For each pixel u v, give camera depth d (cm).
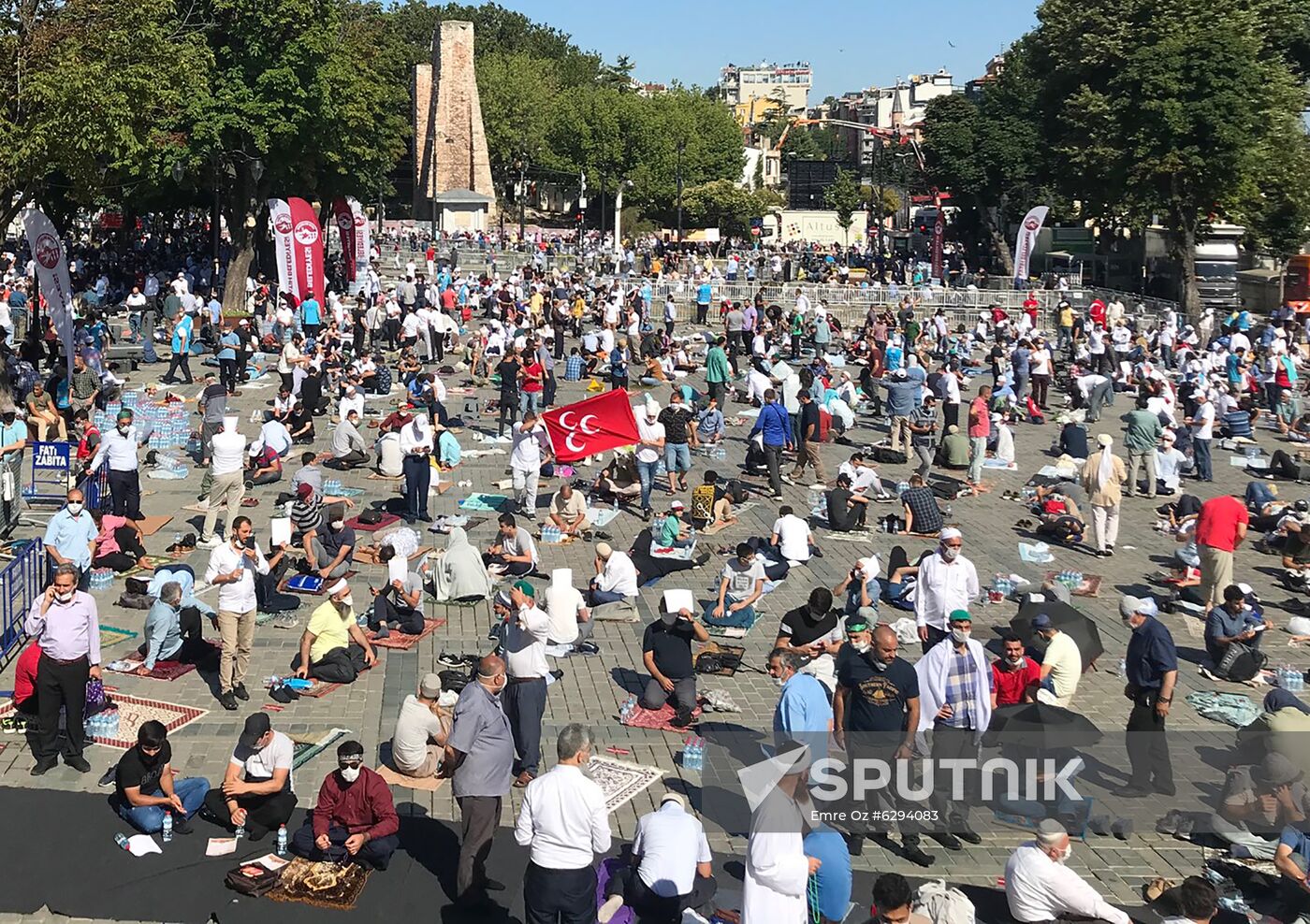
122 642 1456
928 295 5366
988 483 2552
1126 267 6756
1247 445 2986
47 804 1076
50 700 1127
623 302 4481
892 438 2742
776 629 1616
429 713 1170
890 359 3466
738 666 1470
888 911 841
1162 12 5466
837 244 8894
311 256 3831
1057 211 7050
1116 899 995
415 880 988
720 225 10481
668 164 10406
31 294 3847
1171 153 5231
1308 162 5781
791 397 2906
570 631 1481
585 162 10500
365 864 1001
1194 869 1041
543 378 2911
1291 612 1777
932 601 1435
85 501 1934
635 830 1071
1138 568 1969
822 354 4116
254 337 3669
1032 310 4975
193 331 3894
